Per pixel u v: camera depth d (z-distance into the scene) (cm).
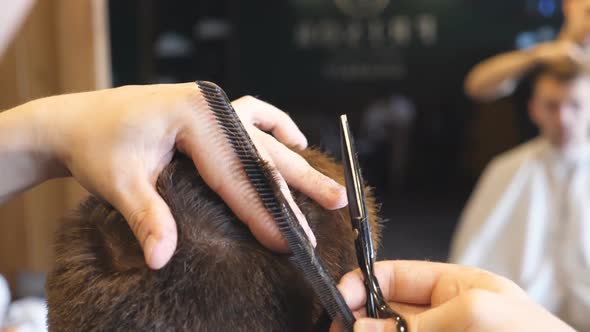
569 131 138
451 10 304
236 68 285
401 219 296
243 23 288
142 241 32
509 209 146
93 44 102
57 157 39
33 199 111
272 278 35
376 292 39
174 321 33
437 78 312
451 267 44
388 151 320
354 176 38
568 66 137
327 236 40
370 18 307
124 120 36
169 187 36
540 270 141
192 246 34
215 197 36
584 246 136
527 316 35
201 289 33
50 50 104
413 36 308
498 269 146
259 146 39
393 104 315
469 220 153
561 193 141
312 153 46
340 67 311
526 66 157
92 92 40
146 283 33
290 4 303
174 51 255
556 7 292
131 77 205
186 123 36
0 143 40
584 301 135
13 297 116
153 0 229
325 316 39
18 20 62
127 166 36
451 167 320
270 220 35
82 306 34
